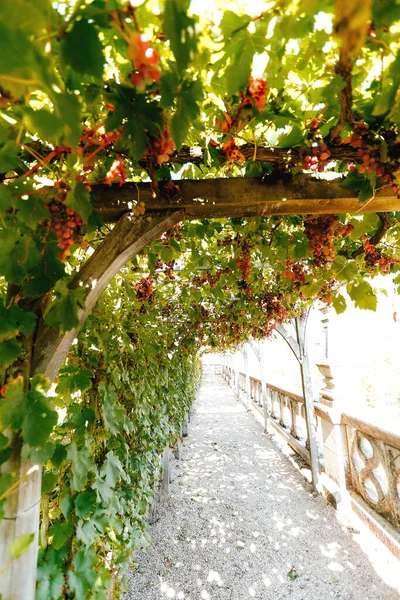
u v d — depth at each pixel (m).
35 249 1.05
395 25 0.85
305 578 3.19
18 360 1.02
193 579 3.21
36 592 1.21
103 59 0.76
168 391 4.81
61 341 1.09
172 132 0.96
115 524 1.91
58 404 1.80
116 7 0.73
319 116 1.32
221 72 1.15
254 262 3.30
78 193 1.07
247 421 10.52
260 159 1.38
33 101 1.17
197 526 4.18
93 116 1.24
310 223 1.93
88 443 1.60
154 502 4.41
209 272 3.27
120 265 1.28
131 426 2.42
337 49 1.08
